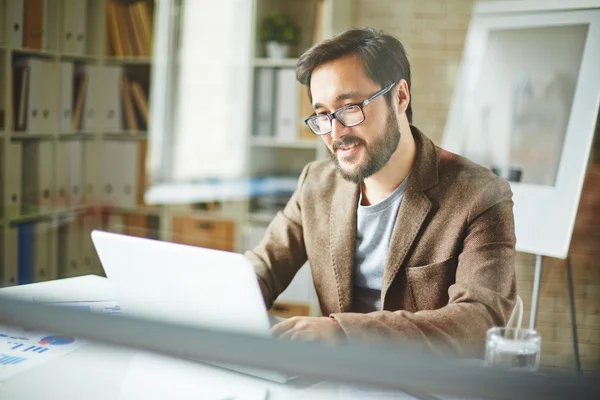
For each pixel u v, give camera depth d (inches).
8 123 134.7
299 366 38.5
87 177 154.7
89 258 153.5
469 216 67.7
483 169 69.7
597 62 101.3
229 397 45.9
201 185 152.6
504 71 110.3
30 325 46.2
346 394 46.3
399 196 70.8
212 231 150.9
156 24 155.5
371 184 72.1
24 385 47.2
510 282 65.6
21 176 142.0
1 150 135.0
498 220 67.3
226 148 152.3
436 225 69.0
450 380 35.9
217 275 48.5
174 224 153.4
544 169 104.1
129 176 154.3
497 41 111.7
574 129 102.2
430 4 135.9
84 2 149.2
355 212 72.6
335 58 70.0
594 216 117.5
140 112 155.1
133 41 153.8
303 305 135.4
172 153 157.2
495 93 110.9
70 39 146.6
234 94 151.4
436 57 136.6
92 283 72.7
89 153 154.7
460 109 114.7
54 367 50.5
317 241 74.7
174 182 155.6
